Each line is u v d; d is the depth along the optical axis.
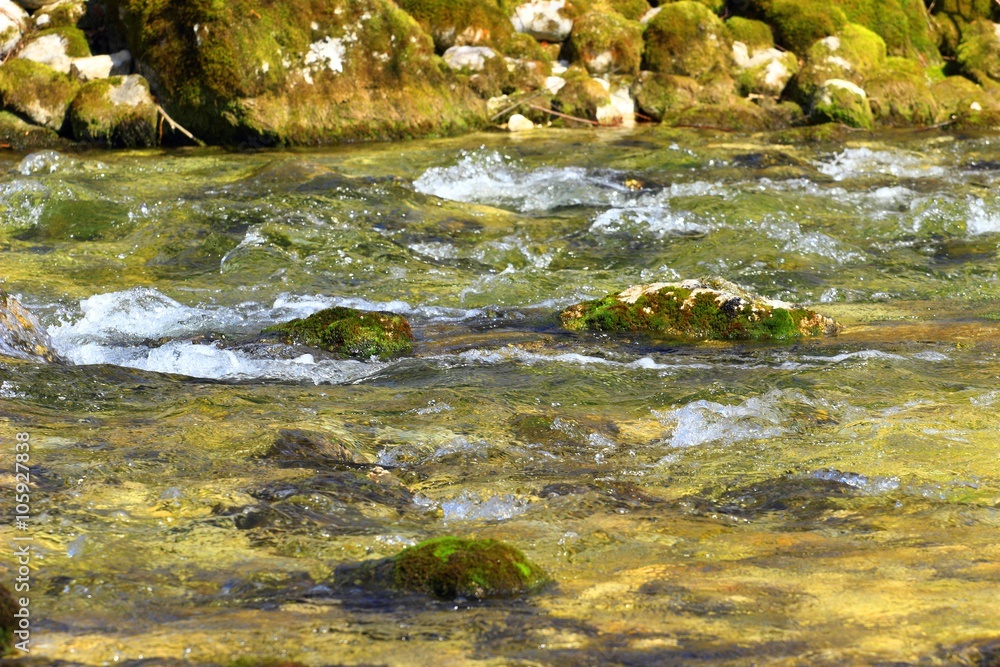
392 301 9.56
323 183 13.32
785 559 3.96
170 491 4.70
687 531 4.38
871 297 9.77
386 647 3.08
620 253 11.27
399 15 19.02
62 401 6.25
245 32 17.70
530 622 3.28
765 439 5.82
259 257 10.59
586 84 20.70
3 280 9.77
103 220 12.06
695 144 17.94
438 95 19.25
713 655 3.01
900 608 3.37
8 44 19.19
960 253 11.19
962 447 5.53
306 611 3.42
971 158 17.09
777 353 7.82
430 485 5.10
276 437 5.54
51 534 4.15
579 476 5.24
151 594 3.60
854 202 13.55
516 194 14.08
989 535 4.25
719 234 11.71
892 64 22.50
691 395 6.72
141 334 8.47
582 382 7.09
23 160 15.46
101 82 18.22
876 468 5.22
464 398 6.54
